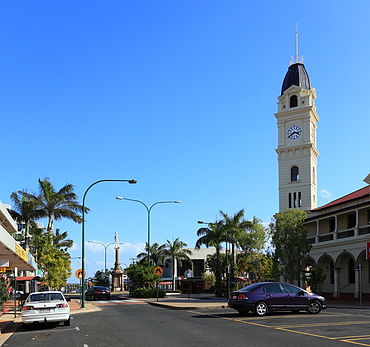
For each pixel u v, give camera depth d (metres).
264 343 13.35
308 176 61.78
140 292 52.06
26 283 63.25
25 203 54.66
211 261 60.16
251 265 61.69
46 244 52.09
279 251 40.38
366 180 43.00
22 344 14.73
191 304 31.53
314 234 48.59
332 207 50.94
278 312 23.44
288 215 41.22
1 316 27.27
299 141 62.91
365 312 23.84
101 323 20.72
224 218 59.84
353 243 39.59
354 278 42.47
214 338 14.62
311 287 40.03
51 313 19.14
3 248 28.61
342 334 14.87
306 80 65.25
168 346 13.23
